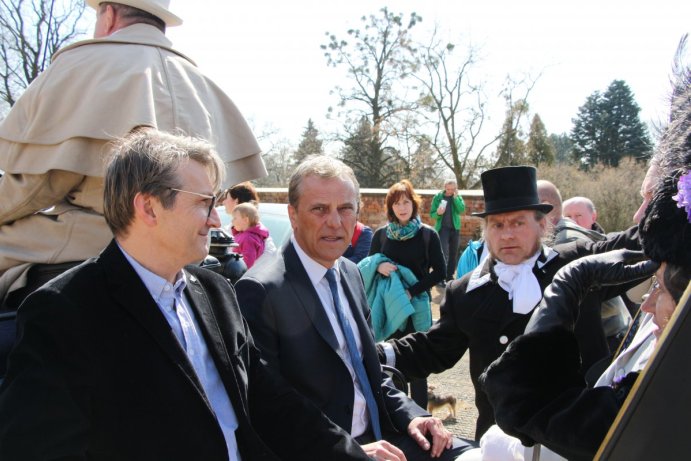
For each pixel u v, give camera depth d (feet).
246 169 7.93
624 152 104.42
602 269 4.57
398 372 7.90
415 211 13.21
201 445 4.29
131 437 4.08
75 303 4.11
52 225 6.26
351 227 7.05
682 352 2.88
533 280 7.39
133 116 5.94
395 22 75.25
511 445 5.54
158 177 4.43
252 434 4.93
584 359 6.56
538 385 4.13
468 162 76.59
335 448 5.57
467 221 33.50
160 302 4.67
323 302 7.04
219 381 4.97
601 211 41.88
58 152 5.96
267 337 6.46
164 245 4.58
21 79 52.34
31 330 3.93
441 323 8.32
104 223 6.33
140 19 6.88
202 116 6.72
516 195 7.47
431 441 7.05
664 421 2.88
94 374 4.00
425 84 75.97
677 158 3.72
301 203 6.93
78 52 6.47
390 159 81.51
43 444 3.74
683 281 3.49
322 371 6.61
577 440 3.79
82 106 6.06
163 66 6.61
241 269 9.53
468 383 15.28
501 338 7.45
